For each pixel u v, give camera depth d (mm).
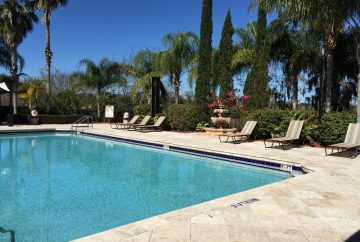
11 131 16906
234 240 3465
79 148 12750
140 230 3676
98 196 6281
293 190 5430
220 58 17656
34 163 9641
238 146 11219
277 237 3559
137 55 23672
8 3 23344
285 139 10336
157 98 18781
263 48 15484
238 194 5168
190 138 13750
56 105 25281
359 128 9367
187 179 7777
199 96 17375
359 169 7203
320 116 11391
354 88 17359
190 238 3486
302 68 17031
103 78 24734
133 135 14828
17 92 23016
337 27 11469
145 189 6836
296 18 10594
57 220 4961
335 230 3766
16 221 4918
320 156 9055
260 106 15414
